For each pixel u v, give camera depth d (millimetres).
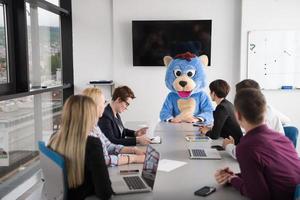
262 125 1562
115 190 1734
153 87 5062
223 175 1788
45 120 4156
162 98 5062
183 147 2615
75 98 1729
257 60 4824
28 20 3684
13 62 3199
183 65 4109
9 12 3129
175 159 2266
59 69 4910
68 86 4852
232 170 1998
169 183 1799
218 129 2830
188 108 4043
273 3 4727
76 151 1656
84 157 1659
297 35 4734
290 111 4867
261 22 4770
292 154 1570
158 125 3668
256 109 1539
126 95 3033
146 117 5090
